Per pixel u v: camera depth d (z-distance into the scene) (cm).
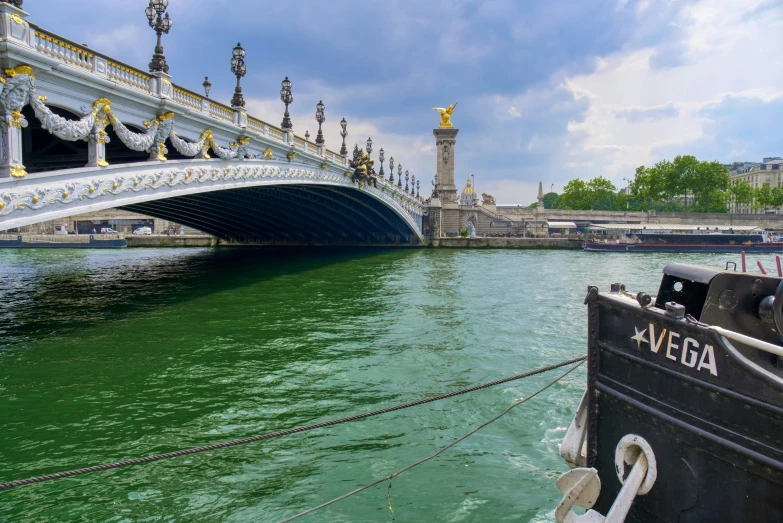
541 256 7050
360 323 2462
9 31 1645
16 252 7500
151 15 2467
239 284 3806
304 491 1027
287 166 3994
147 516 944
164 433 1276
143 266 5206
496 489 1034
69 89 1948
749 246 8156
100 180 2089
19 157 1747
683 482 691
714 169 12225
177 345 2048
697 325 677
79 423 1327
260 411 1411
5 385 1593
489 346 2058
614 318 782
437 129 10981
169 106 2480
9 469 1098
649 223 12075
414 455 1171
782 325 698
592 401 815
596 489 738
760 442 620
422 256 6744
